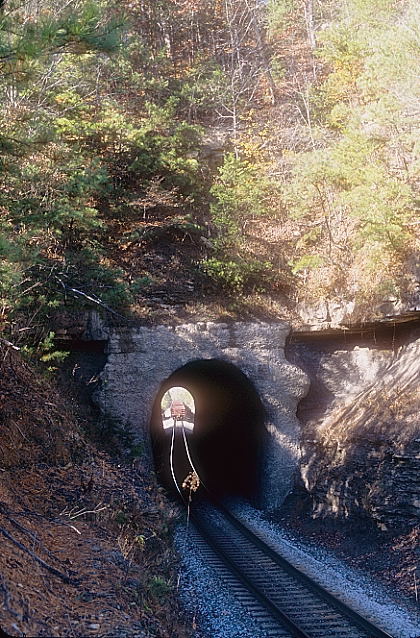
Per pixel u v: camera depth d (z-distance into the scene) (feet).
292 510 68.44
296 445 71.97
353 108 77.77
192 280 76.33
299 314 75.20
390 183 60.80
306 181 71.82
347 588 46.85
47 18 29.40
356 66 87.51
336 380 74.59
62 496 41.55
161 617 32.24
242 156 95.30
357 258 71.92
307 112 97.76
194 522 67.05
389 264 65.62
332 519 61.57
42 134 36.24
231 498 81.20
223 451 95.35
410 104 63.16
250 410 78.64
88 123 70.33
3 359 49.90
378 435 58.80
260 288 76.95
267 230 83.30
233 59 122.42
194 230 80.38
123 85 91.71
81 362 69.77
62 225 55.11
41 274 53.36
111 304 65.16
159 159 76.33
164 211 79.97
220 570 50.65
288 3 130.00
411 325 68.44
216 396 93.35
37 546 31.09
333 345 76.02
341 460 63.46
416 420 55.62
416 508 52.06
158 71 101.96
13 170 37.19
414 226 64.90
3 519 31.89
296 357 76.43
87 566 31.99
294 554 56.13
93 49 31.24
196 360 71.26
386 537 53.62
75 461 48.93
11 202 42.01
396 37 60.18
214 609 41.50
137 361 68.90
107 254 73.36
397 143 67.10
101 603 28.04
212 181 88.48
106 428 65.87
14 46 29.07
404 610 42.50
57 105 70.18
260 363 72.18
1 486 36.76
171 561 45.01
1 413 45.11
